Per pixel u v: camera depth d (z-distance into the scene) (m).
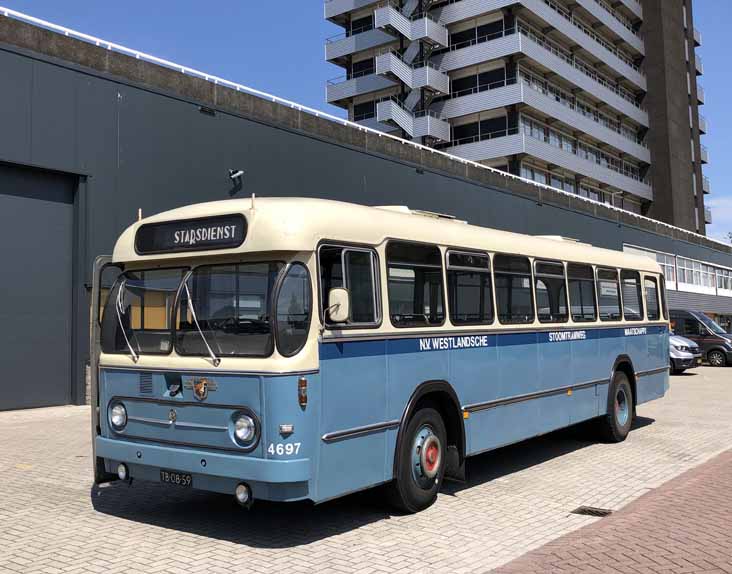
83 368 14.75
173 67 16.47
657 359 12.68
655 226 45.09
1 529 6.25
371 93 56.44
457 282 7.61
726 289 57.69
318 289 5.74
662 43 66.44
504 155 50.00
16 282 14.00
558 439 11.28
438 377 7.13
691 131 73.31
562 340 9.60
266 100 18.72
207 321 5.91
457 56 52.25
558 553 5.44
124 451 6.21
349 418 5.95
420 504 6.81
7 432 11.61
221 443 5.65
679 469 8.98
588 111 59.31
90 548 5.71
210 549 5.68
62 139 14.31
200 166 16.88
